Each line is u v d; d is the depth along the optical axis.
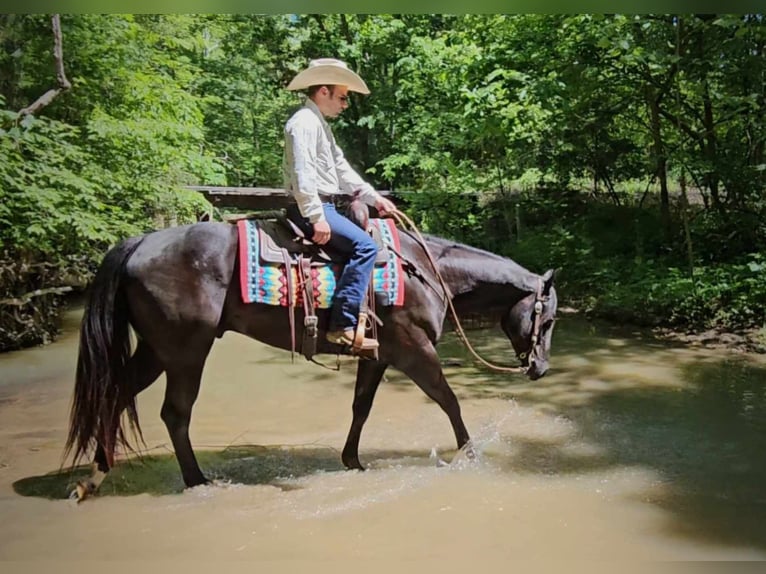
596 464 4.45
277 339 4.09
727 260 9.30
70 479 4.24
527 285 4.55
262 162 19.47
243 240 3.96
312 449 4.81
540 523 3.64
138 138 9.59
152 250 3.90
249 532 3.55
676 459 4.51
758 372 6.39
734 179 8.93
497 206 12.39
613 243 10.55
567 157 11.02
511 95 10.38
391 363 4.34
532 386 6.17
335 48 16.30
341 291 3.95
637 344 7.53
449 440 4.96
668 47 9.01
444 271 4.42
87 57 9.93
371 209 5.31
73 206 7.91
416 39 12.45
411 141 13.63
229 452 4.75
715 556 3.30
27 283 7.89
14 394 5.99
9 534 3.52
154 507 3.84
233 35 18.89
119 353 3.89
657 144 9.76
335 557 3.29
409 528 3.60
